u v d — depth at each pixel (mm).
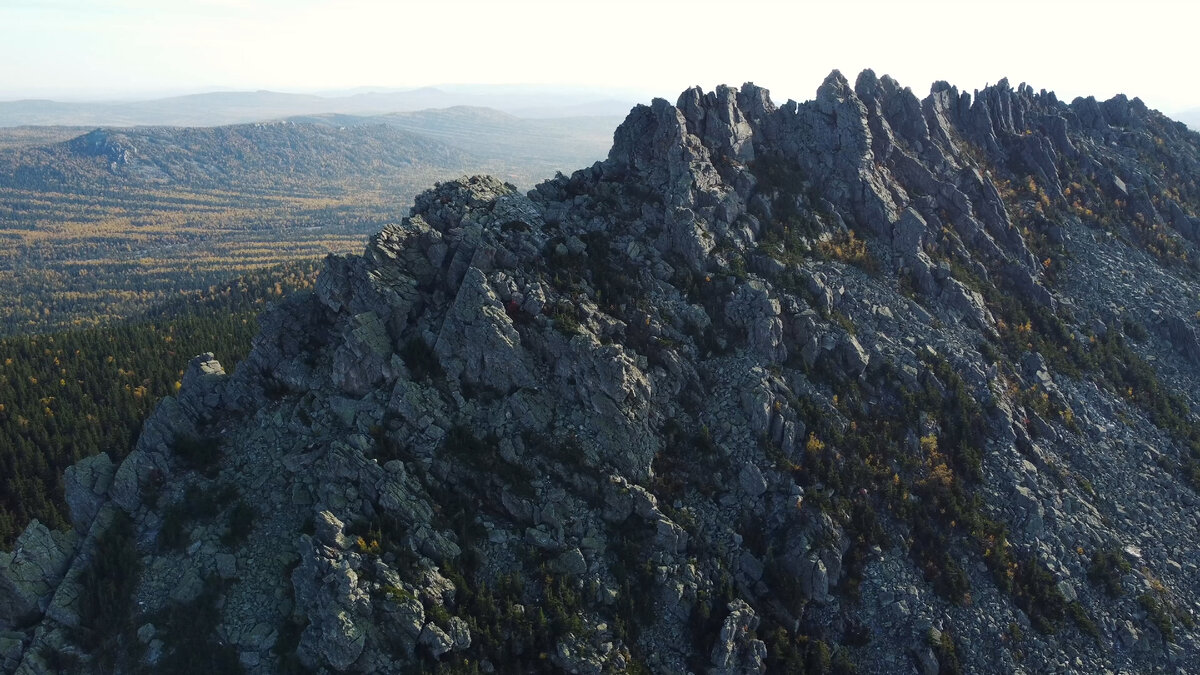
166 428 73125
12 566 63406
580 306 78250
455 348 73125
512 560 65375
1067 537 77000
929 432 81188
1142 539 80375
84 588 63719
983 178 115875
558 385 73750
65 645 60344
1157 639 71812
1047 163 125500
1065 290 109312
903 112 116812
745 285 85688
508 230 82625
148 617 61188
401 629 58000
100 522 67188
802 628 68625
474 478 68188
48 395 129125
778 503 73500
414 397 69750
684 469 74375
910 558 72688
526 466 69688
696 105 100438
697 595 67000
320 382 74000
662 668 63531
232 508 67312
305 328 78750
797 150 106250
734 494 73812
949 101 128500
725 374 80188
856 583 70188
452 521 65688
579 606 63938
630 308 81000
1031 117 138250
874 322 89875
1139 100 158000
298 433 71250
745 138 103125
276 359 77250
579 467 70062
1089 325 105125
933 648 67125
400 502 64188
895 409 82812
